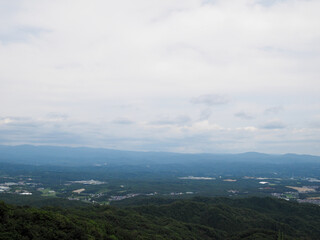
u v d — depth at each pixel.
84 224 111.19
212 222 197.88
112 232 119.81
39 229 90.38
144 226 152.12
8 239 80.06
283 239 155.62
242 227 191.38
